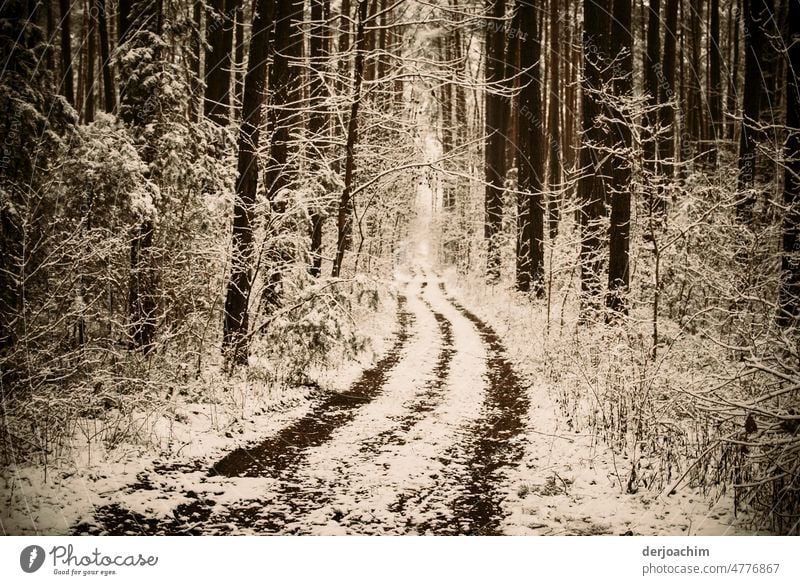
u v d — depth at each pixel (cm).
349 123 1235
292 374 1045
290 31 1239
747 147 1028
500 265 2322
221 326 1074
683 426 674
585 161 1431
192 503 571
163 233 914
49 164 758
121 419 705
